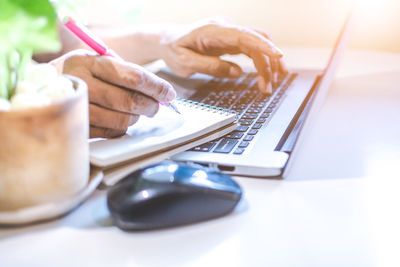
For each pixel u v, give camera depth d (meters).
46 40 0.32
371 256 0.35
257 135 0.55
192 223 0.40
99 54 0.52
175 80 0.83
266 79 0.75
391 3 1.16
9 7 0.31
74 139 0.38
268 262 0.35
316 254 0.35
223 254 0.36
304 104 0.68
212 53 0.82
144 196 0.38
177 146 0.51
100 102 0.49
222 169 0.48
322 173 0.49
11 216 0.38
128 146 0.48
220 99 0.72
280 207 0.42
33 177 0.37
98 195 0.45
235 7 1.27
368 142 0.57
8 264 0.34
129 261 0.35
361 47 1.22
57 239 0.38
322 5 1.21
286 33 1.26
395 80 0.87
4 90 0.38
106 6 1.25
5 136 0.35
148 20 1.32
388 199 0.44
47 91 0.39
